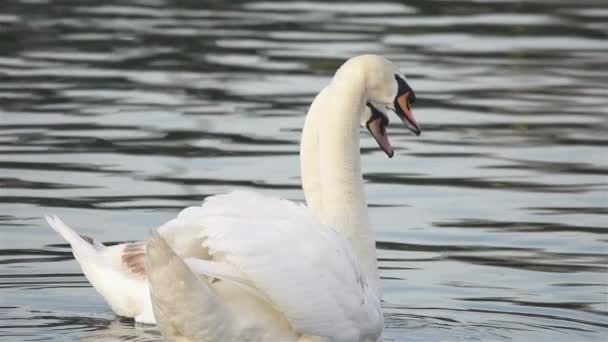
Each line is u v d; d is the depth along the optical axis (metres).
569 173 17.44
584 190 16.62
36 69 23.34
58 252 14.06
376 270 12.09
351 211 12.04
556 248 14.33
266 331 10.18
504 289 13.05
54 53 24.73
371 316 10.95
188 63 23.94
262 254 9.93
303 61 23.97
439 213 15.64
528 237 14.70
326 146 12.11
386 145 12.32
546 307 12.53
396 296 12.88
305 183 12.27
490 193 16.48
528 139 19.23
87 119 19.86
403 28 27.33
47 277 13.30
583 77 23.48
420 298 12.80
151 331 11.78
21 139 18.66
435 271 13.60
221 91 21.78
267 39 25.98
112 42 25.77
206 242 9.83
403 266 13.74
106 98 21.27
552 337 11.70
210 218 9.92
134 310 12.10
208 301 9.65
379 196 16.39
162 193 16.14
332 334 10.52
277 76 22.84
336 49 24.95
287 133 19.17
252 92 21.70
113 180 16.70
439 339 11.62
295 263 10.15
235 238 9.84
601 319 12.20
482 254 14.12
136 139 18.77
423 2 30.52
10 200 15.79
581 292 12.95
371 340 11.19
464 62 24.39
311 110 12.30
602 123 20.20
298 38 26.05
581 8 30.00
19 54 24.61
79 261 12.43
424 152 18.56
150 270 9.52
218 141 18.72
